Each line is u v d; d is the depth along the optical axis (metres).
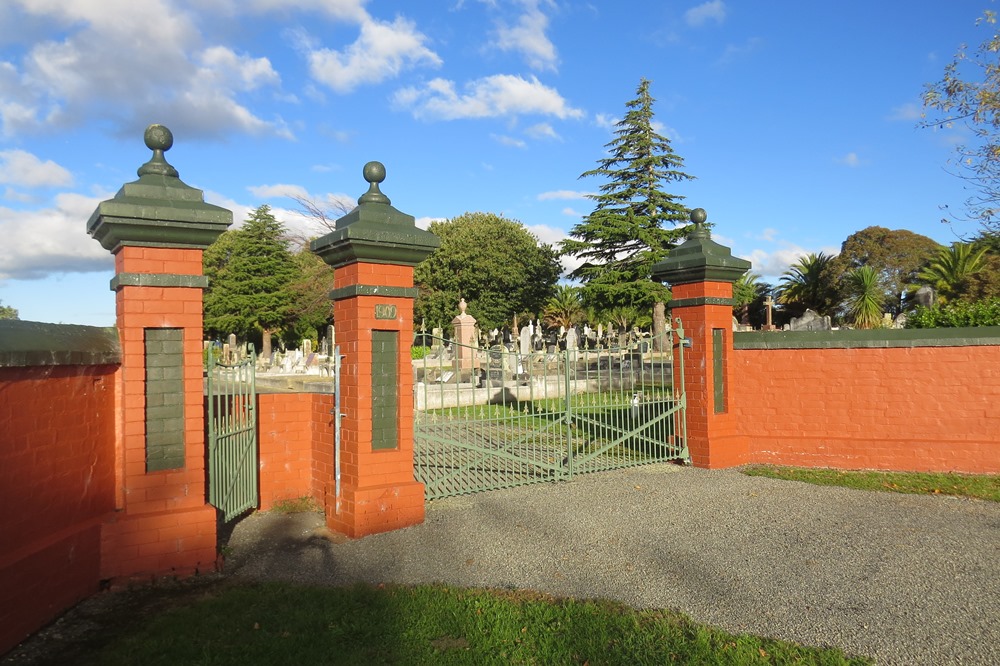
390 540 5.93
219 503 6.05
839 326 36.19
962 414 8.91
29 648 3.88
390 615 4.27
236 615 4.28
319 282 35.25
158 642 3.88
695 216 9.70
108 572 4.83
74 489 4.59
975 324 10.96
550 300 51.12
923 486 8.02
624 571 5.16
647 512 6.87
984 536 5.95
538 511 6.91
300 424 7.28
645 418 9.85
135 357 5.02
